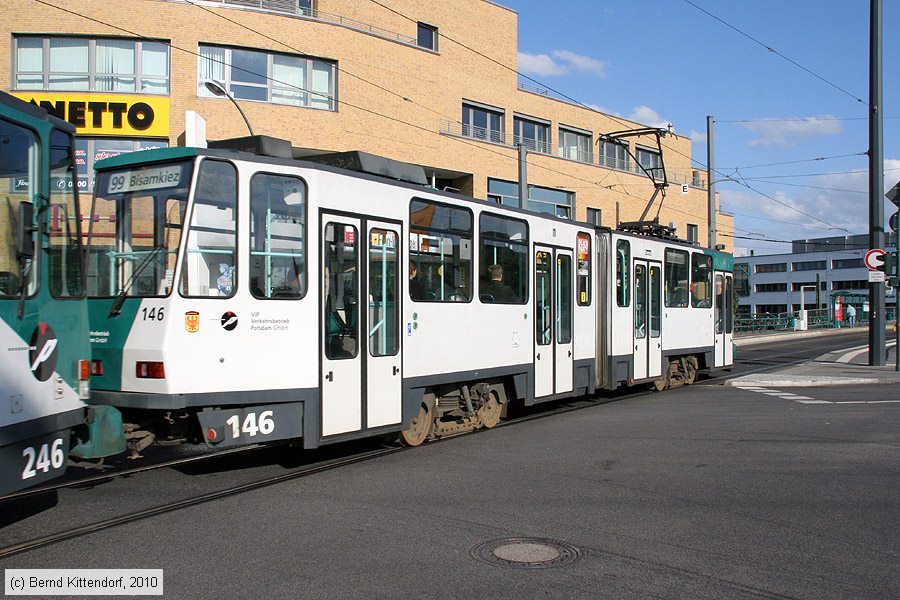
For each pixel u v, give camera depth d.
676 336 17.39
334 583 5.02
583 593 4.86
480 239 11.11
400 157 28.38
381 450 9.79
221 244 7.68
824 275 89.00
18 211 5.45
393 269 9.42
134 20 23.16
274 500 7.20
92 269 7.84
